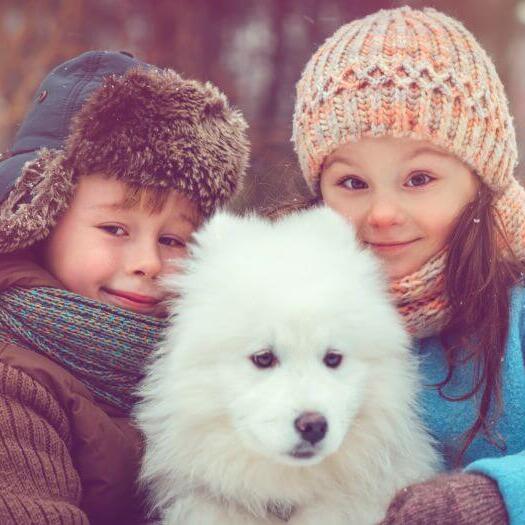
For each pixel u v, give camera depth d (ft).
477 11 39.91
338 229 10.96
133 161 10.88
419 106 11.05
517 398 10.75
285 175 15.96
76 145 10.96
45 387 9.71
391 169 11.37
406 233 11.35
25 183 10.82
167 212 11.48
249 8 35.14
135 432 10.73
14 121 32.45
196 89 11.69
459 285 11.26
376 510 10.44
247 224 11.39
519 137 34.78
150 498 10.85
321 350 9.73
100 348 10.52
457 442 11.10
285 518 10.43
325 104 11.69
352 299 9.84
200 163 11.43
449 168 11.37
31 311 10.38
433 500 8.27
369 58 11.34
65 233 11.19
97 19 34.47
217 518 10.40
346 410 9.86
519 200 12.48
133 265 11.18
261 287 9.68
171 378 10.26
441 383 11.27
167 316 11.28
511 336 11.00
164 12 33.94
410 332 11.50
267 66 35.29
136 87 11.16
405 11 12.44
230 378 9.84
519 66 41.93
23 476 9.02
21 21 34.76
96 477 9.95
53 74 12.12
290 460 9.46
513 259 11.73
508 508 8.43
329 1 35.12
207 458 10.35
